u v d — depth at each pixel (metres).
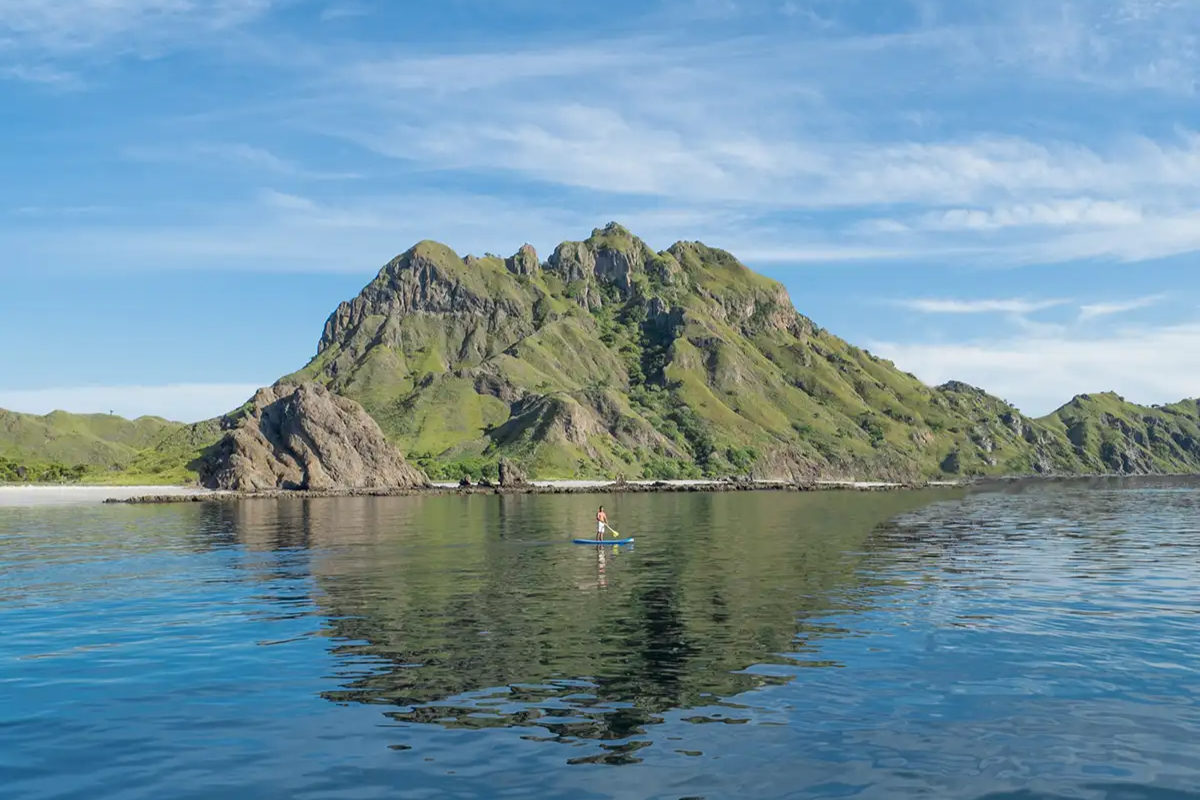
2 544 78.38
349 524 106.25
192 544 77.88
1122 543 77.44
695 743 21.72
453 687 26.88
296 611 40.78
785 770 19.95
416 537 85.25
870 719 23.64
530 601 43.53
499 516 124.75
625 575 54.03
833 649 31.92
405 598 44.62
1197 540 80.38
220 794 18.81
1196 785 19.20
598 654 31.27
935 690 26.41
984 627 36.09
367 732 22.69
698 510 143.38
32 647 33.12
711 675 28.19
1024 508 149.88
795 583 49.97
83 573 56.19
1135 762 20.55
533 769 20.00
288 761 20.67
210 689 26.91
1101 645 32.56
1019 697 25.64
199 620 38.53
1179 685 27.02
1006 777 19.62
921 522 109.25
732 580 51.41
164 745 21.89
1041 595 45.09
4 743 22.17
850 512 136.00
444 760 20.62
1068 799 18.44
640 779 19.38
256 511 142.25
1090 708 24.67
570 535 87.44
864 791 18.78
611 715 23.94
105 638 34.72
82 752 21.47
